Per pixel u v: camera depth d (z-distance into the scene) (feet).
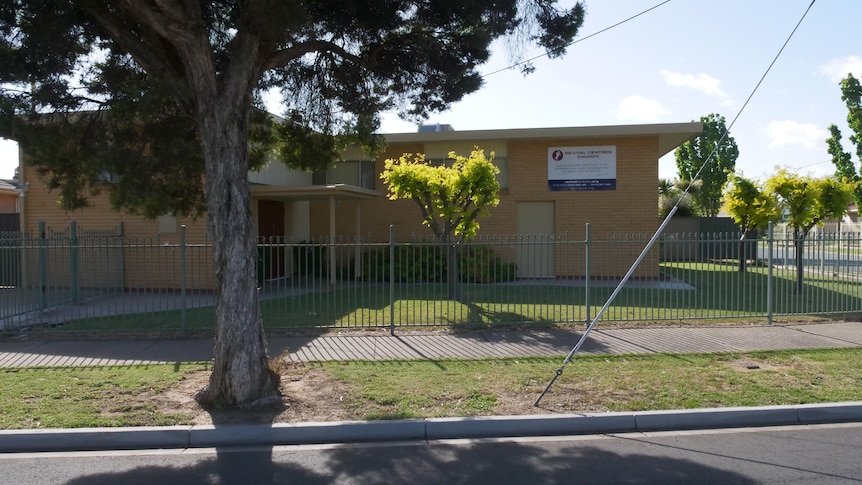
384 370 26.71
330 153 37.04
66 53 26.45
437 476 17.15
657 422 21.24
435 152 64.80
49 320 35.70
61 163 29.01
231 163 22.97
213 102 23.04
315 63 34.06
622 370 26.50
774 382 24.67
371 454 19.03
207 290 52.37
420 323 36.27
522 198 63.67
